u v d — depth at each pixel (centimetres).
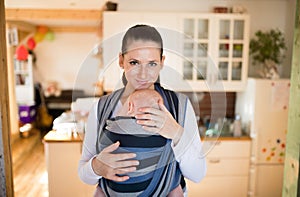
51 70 768
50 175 273
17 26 546
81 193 255
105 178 101
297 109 140
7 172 155
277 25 359
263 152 318
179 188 106
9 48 539
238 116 330
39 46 757
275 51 333
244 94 341
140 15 319
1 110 149
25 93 668
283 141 318
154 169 96
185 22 327
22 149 517
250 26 358
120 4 342
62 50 763
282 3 356
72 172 272
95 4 396
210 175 316
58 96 704
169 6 346
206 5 348
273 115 313
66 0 368
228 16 328
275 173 322
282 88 311
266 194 326
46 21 587
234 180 319
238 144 315
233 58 333
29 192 353
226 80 335
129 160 94
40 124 664
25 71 670
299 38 139
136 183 96
